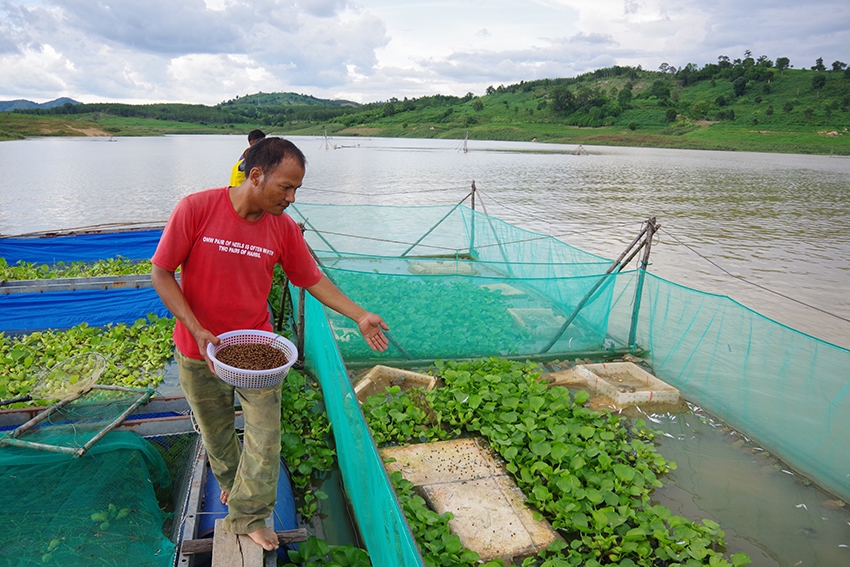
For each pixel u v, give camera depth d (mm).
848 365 5082
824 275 12688
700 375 6637
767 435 5695
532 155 69062
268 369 2674
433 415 5871
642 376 6938
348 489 4367
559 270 9797
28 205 20484
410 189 29047
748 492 4977
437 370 7020
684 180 36469
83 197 22891
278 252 2891
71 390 4590
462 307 7648
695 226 18766
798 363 5574
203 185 27969
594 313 7738
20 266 10500
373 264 11797
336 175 36281
